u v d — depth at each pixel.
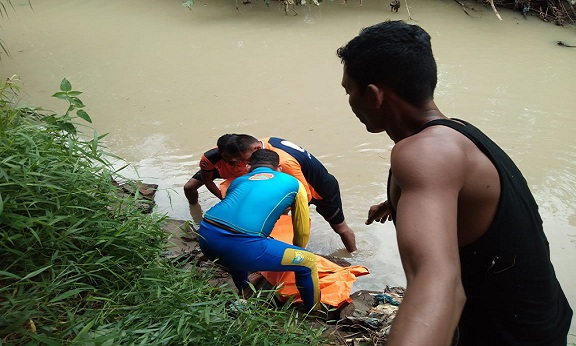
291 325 2.81
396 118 1.52
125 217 3.21
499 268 1.42
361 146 5.24
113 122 5.65
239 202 3.31
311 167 3.86
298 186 3.47
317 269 3.52
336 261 4.04
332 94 6.12
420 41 1.47
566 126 5.46
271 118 5.69
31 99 6.00
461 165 1.28
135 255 3.00
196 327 2.51
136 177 4.84
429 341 1.02
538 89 6.13
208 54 7.06
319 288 3.40
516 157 5.01
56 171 3.04
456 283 1.11
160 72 6.62
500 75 6.41
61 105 5.91
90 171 3.33
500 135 5.32
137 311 2.59
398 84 1.46
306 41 7.34
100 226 2.92
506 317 1.50
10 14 8.25
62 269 2.70
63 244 2.80
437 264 1.11
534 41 7.27
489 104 5.84
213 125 5.58
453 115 5.64
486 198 1.34
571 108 5.77
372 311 3.44
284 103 5.95
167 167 5.01
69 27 7.86
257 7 8.41
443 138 1.32
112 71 6.66
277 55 6.98
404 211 1.21
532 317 1.50
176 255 3.84
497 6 8.25
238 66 6.74
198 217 4.48
